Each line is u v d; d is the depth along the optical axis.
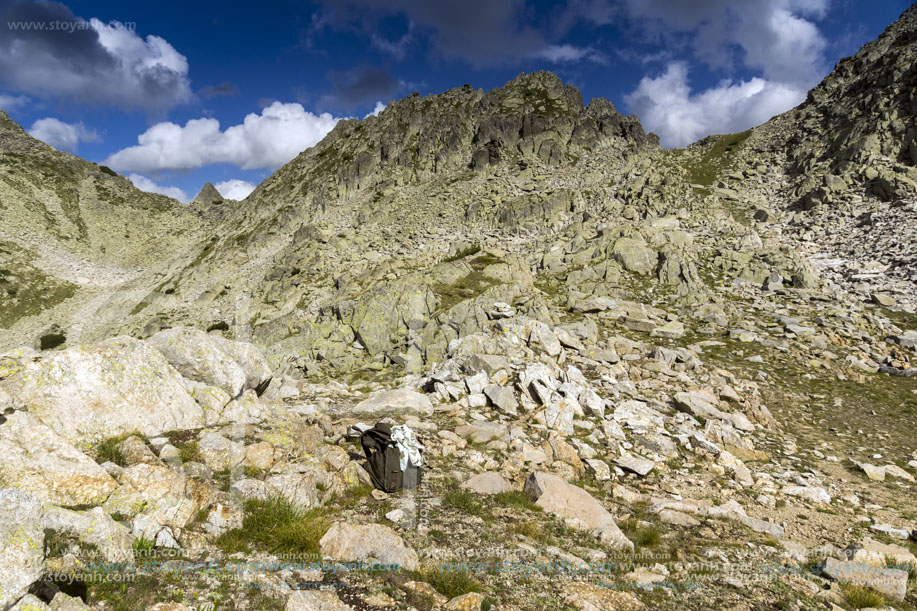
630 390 16.38
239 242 86.00
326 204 90.12
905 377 20.95
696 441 13.04
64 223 113.38
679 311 29.55
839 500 10.85
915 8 86.88
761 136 82.44
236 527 5.24
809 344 24.30
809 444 15.01
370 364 19.42
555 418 12.55
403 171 92.50
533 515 7.57
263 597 4.14
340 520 6.04
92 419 5.43
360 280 38.38
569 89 108.12
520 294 25.14
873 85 67.44
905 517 10.02
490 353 17.30
